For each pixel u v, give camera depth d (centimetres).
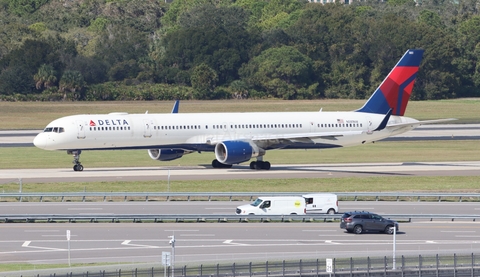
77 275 16538
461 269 18288
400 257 18650
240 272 17588
